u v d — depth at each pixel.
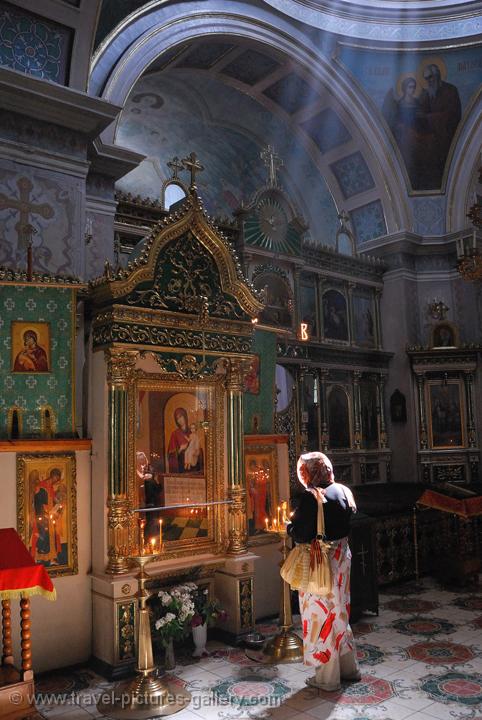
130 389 5.62
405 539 8.54
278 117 12.77
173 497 5.86
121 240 8.82
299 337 10.48
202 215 6.02
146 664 4.75
